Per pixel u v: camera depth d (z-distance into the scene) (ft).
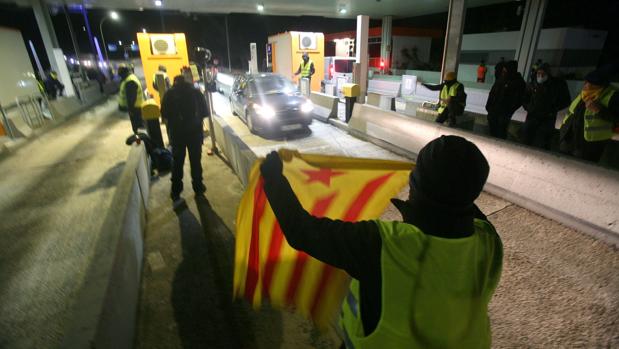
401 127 21.81
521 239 11.65
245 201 5.45
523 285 9.51
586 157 14.10
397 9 56.34
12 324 9.20
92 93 58.70
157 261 11.24
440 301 2.64
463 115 25.96
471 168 2.55
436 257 2.66
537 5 40.73
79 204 16.62
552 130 18.10
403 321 2.65
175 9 52.80
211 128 22.34
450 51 26.71
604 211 11.25
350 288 3.45
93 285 6.52
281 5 49.57
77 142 28.89
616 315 8.39
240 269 6.30
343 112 35.73
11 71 32.78
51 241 13.30
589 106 13.60
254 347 7.94
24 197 17.57
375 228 2.92
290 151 5.21
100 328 5.49
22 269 11.60
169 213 14.61
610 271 9.87
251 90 31.27
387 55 71.10
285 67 52.44
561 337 7.89
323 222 3.12
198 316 8.89
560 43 51.70
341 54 69.51
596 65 57.47
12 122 30.17
